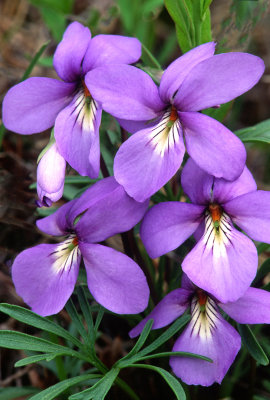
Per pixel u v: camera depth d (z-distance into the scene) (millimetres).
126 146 148
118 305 151
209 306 159
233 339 155
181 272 177
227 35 190
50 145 158
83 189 183
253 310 153
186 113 149
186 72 149
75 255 156
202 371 155
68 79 158
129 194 148
